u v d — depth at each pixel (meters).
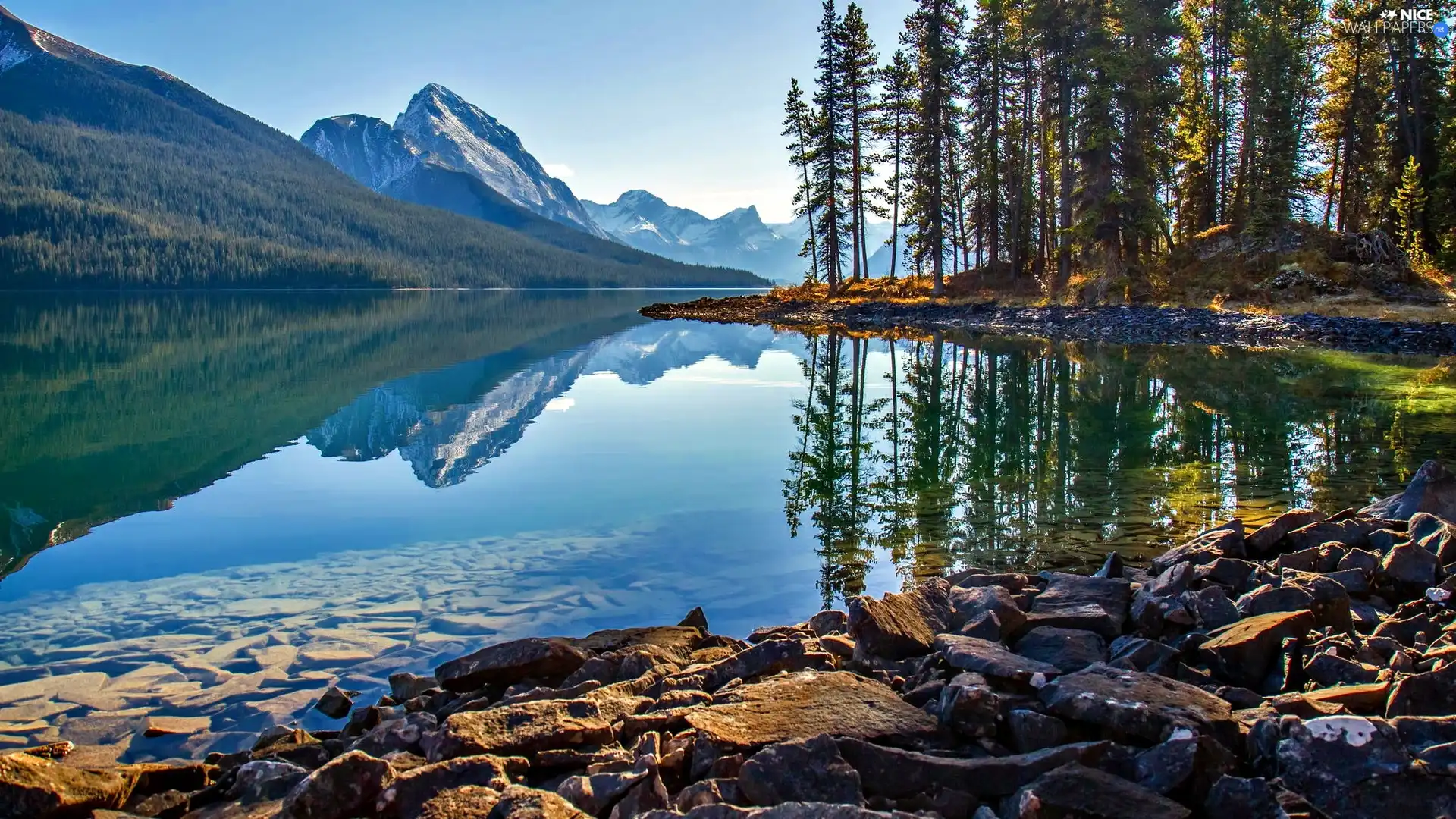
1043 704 4.04
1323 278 36.84
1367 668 4.41
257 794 4.01
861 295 57.00
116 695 5.51
